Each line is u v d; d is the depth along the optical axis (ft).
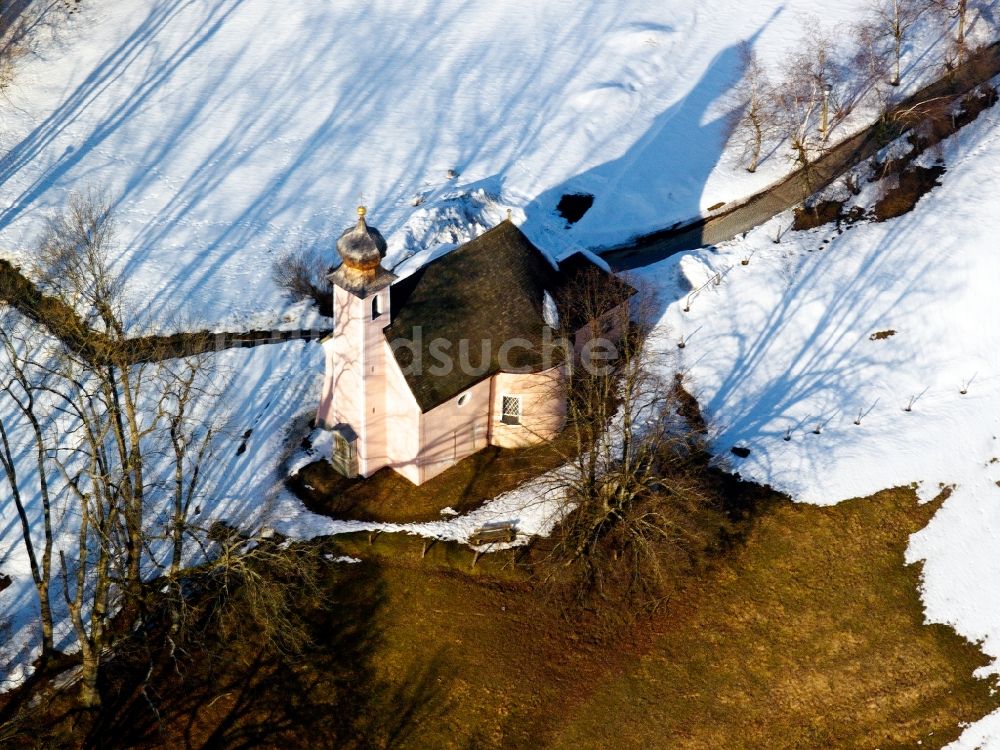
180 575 151.12
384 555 171.73
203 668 157.48
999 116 252.83
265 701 154.30
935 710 155.33
